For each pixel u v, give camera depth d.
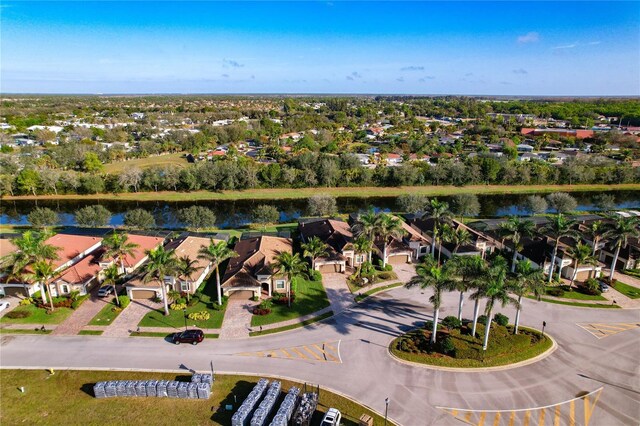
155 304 61.06
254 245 73.06
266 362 48.38
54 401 42.12
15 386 44.12
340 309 60.41
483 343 50.16
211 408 41.34
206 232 89.12
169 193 133.12
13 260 58.50
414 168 147.00
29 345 51.03
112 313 58.47
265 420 38.97
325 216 106.50
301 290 65.88
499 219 104.19
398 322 57.22
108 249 65.69
